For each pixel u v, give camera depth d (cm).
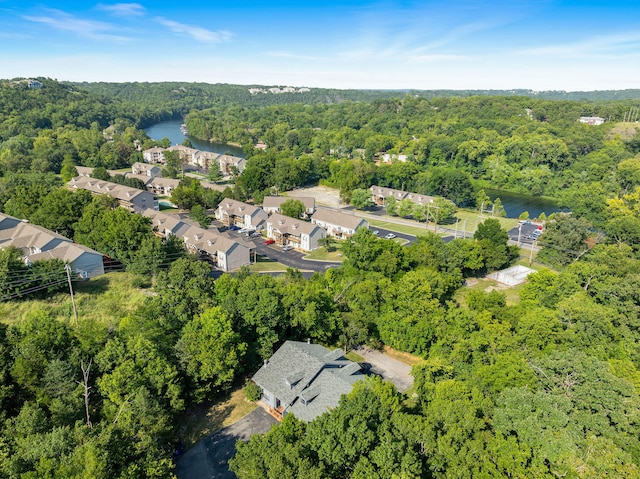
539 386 3769
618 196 13250
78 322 4850
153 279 7100
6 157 14625
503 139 19588
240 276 6525
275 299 4928
